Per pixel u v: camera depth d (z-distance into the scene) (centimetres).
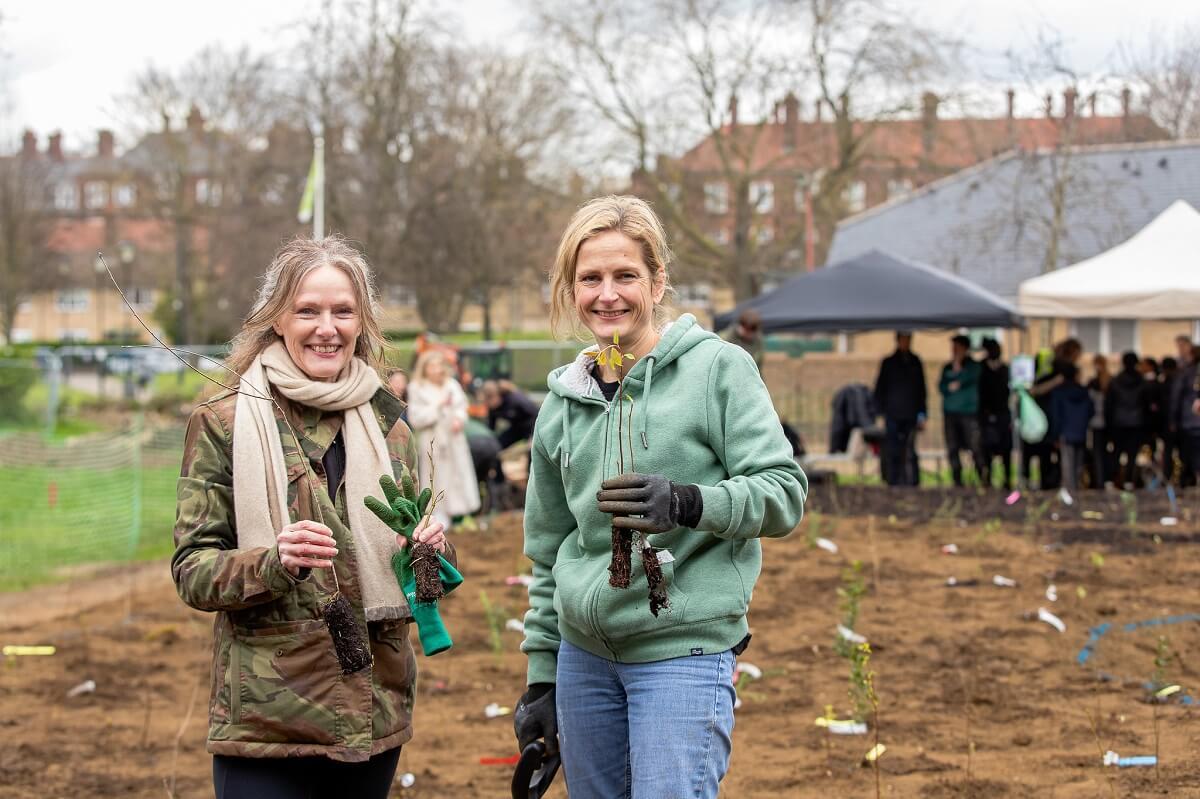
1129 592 862
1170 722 574
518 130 4091
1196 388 1520
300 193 3956
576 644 322
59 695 710
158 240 6084
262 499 305
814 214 3678
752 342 1381
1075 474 1553
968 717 583
